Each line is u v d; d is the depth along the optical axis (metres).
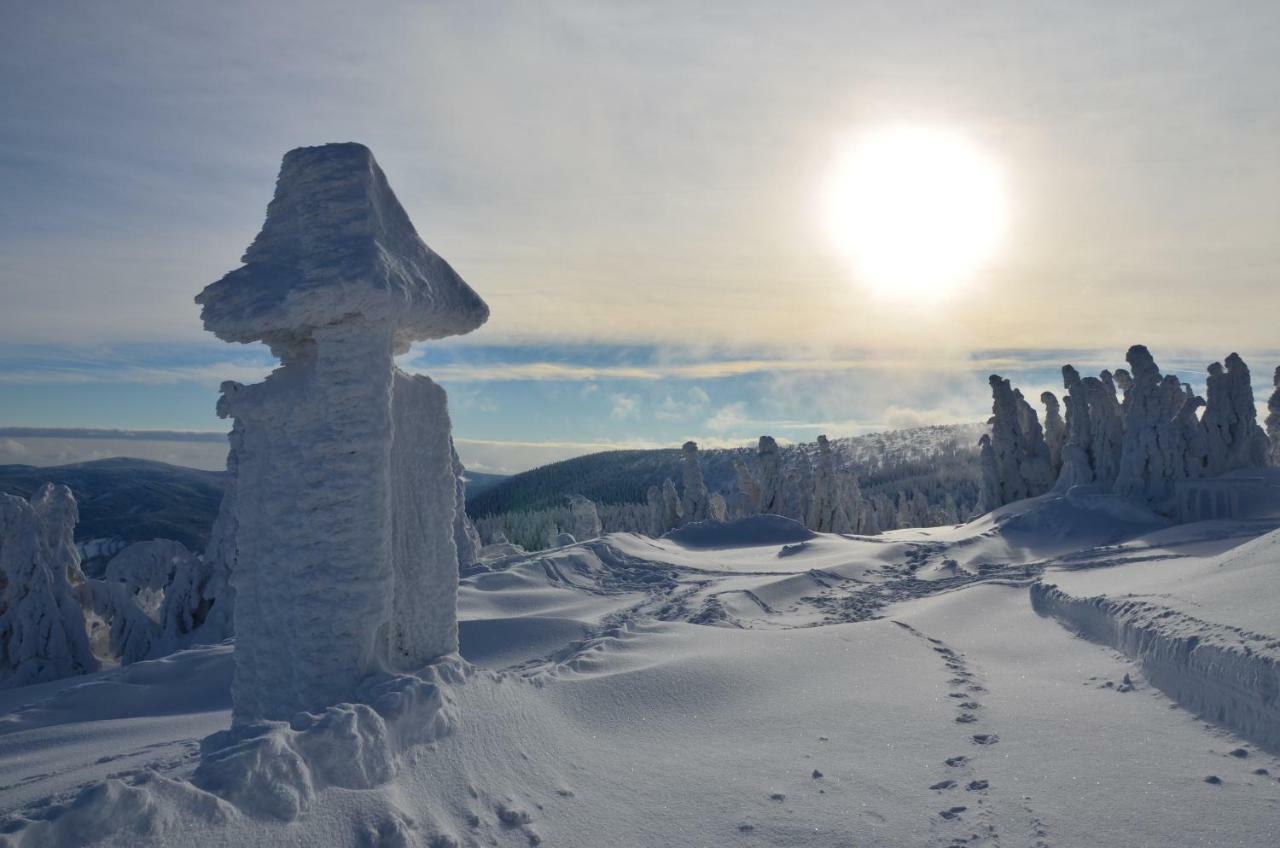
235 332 8.83
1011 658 13.05
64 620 23.88
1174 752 8.00
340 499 8.55
